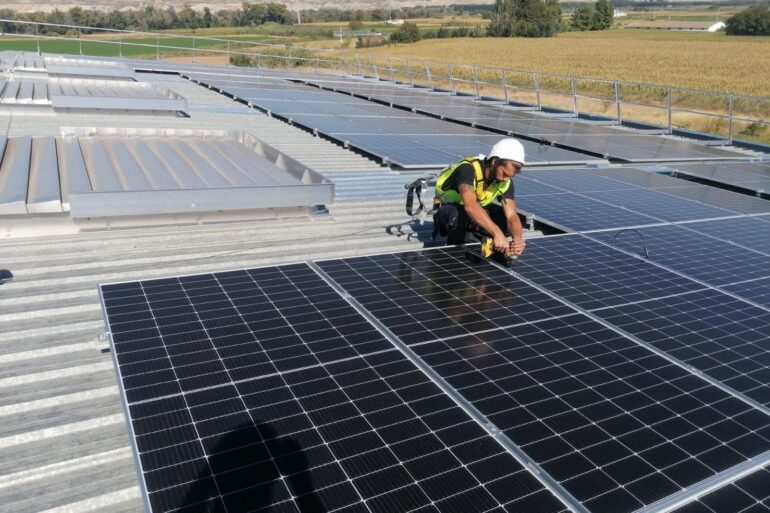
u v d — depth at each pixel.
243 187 6.76
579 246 6.20
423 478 2.69
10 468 3.51
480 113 19.12
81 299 5.29
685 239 6.82
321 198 7.20
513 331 4.13
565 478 2.74
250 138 9.73
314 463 2.74
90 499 3.37
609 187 9.59
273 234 6.98
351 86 25.22
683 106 41.28
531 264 5.54
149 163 7.81
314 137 12.56
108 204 6.21
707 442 3.04
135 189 6.46
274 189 6.92
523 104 23.44
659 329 4.30
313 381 3.38
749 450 2.99
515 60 56.62
